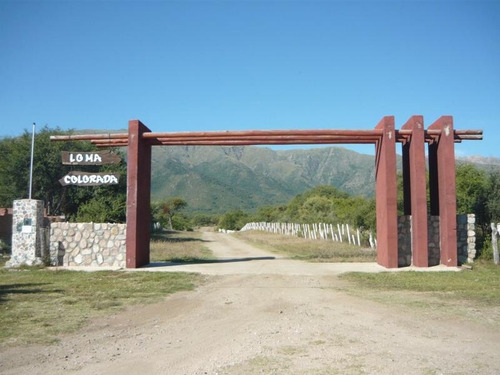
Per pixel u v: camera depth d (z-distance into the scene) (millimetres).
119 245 17391
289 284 13156
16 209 17594
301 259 20406
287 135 17188
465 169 26453
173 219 80125
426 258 16203
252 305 10305
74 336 7723
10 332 7914
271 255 24266
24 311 9594
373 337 7398
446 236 16359
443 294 11422
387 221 16312
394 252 16234
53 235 17609
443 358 6250
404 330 7855
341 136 17266
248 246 33688
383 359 6203
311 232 40312
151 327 8375
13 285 13055
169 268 16688
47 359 6465
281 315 9188
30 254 17422
